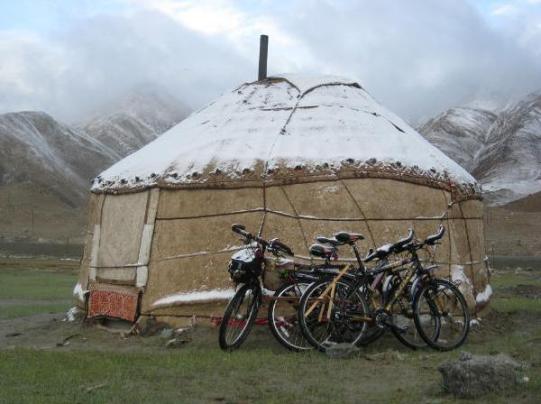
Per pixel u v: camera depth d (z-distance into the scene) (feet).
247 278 22.97
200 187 28.22
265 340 24.63
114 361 21.27
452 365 17.12
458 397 16.63
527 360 20.83
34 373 19.56
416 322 23.30
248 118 31.01
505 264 123.03
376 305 23.35
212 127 31.32
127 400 16.80
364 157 28.40
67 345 26.05
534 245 176.65
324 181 27.78
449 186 29.58
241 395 17.44
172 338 25.98
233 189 27.99
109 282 29.86
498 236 192.54
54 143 535.60
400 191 28.27
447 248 28.81
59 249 165.48
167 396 17.25
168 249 28.14
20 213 315.37
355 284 23.08
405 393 17.37
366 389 17.95
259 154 28.63
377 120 31.45
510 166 495.82
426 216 28.58
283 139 29.30
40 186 408.05
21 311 40.24
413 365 20.70
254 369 20.25
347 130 29.84
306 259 27.04
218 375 19.56
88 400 16.75
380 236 27.58
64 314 37.45
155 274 28.09
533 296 52.85
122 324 28.78
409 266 24.04
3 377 19.12
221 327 22.66
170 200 28.55
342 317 22.74
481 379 16.72
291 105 31.37
